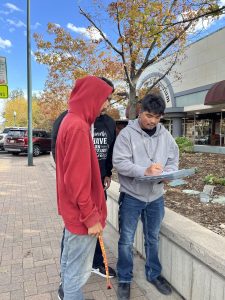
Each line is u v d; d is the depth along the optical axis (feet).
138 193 9.52
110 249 13.28
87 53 42.60
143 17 24.43
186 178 20.84
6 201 22.20
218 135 68.39
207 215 12.92
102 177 10.64
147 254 10.27
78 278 7.34
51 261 12.15
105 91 7.14
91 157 7.06
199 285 8.71
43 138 67.87
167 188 18.30
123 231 9.80
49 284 10.48
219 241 8.69
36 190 26.35
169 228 10.01
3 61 27.20
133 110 32.99
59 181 7.13
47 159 58.03
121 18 28.43
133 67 33.42
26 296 9.82
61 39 39.37
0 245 13.76
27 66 44.70
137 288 10.21
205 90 63.21
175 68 71.61
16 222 17.10
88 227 6.78
